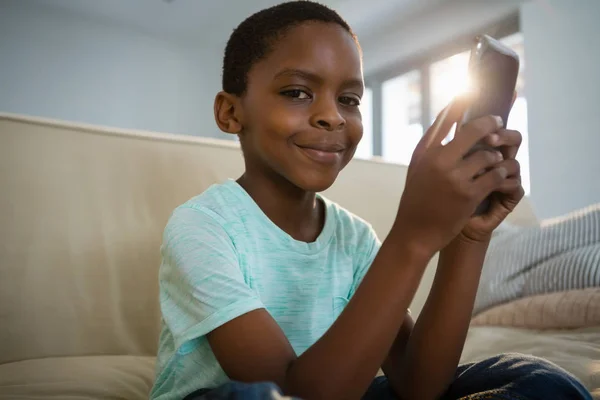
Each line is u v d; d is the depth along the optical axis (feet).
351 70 1.84
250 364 1.46
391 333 1.33
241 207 1.99
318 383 1.30
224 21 18.30
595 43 10.45
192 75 20.18
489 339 3.18
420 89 15.70
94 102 18.12
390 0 15.15
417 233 1.32
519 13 13.00
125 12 17.53
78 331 2.96
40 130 3.24
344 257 2.23
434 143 1.34
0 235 2.89
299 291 2.02
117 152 3.41
